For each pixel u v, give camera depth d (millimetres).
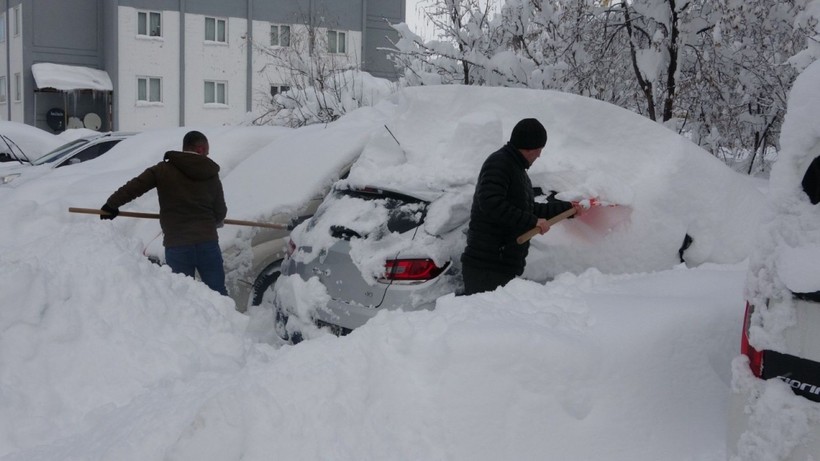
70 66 30438
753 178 6980
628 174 5188
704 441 2682
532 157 4359
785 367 2314
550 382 2697
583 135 5336
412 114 5617
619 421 2670
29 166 12266
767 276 2400
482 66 9688
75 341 3824
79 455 2869
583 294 3410
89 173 9539
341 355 2871
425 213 4633
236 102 31188
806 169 2404
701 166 5234
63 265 4152
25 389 3559
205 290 4664
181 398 3127
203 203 5719
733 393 2484
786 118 2504
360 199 4941
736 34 8367
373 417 2686
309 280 4770
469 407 2654
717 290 3445
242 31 30969
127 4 29297
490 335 2764
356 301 4543
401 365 2807
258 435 2613
